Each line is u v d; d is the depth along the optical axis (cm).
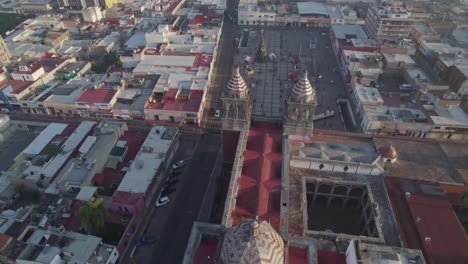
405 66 17250
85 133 13012
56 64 17625
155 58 17862
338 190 10375
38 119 15088
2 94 15188
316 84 17725
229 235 6231
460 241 8112
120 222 10231
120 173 11838
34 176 11125
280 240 6384
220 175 11819
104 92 15362
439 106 14188
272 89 17300
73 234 8925
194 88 15550
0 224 9681
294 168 10262
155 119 14712
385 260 6869
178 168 12538
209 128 14538
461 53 18200
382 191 9575
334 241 8262
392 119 13625
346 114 15750
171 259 9719
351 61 17075
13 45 19662
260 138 10331
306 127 10075
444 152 10669
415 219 8575
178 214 10950
